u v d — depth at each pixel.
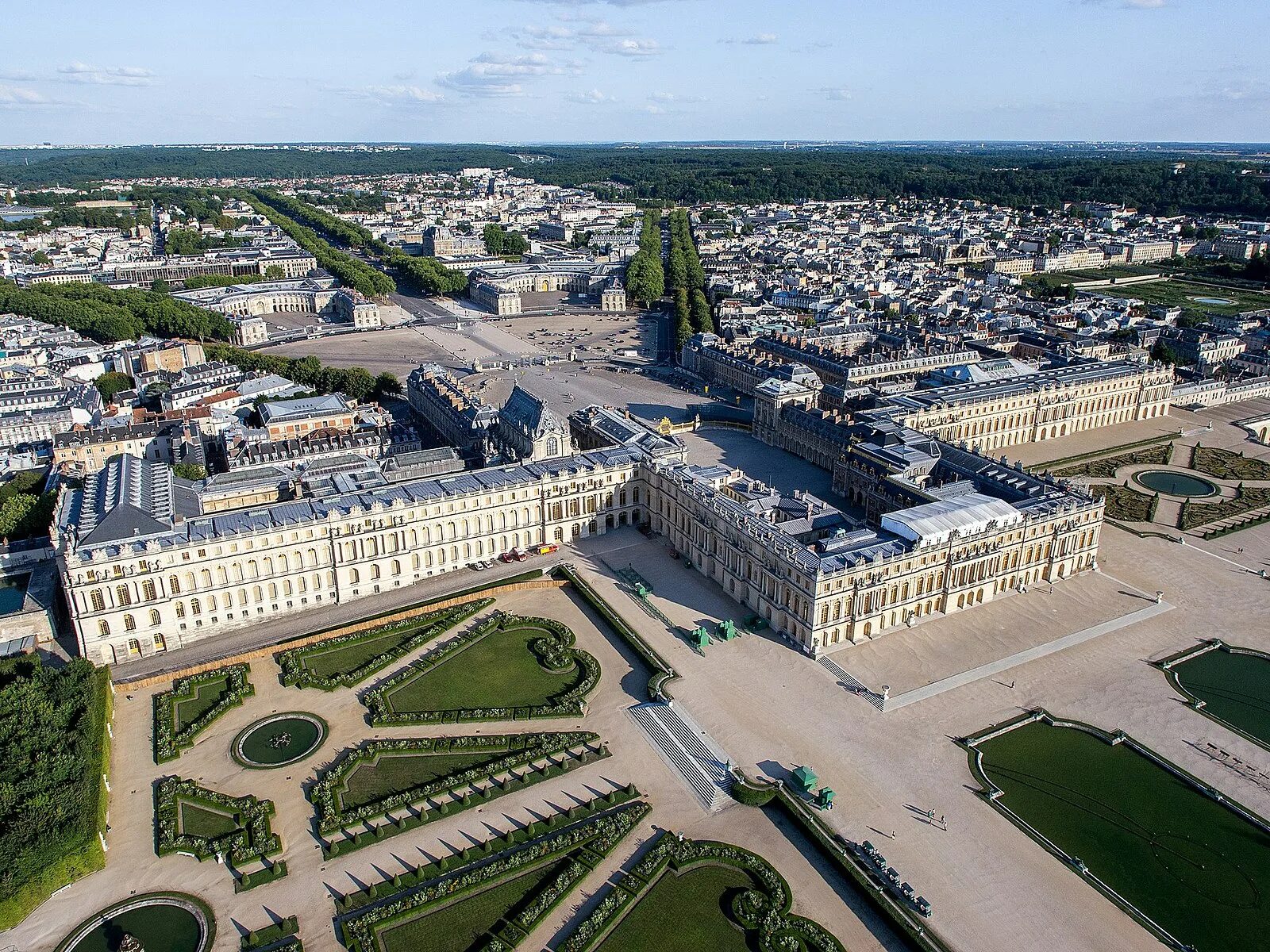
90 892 185.50
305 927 177.12
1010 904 180.62
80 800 198.75
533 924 176.12
